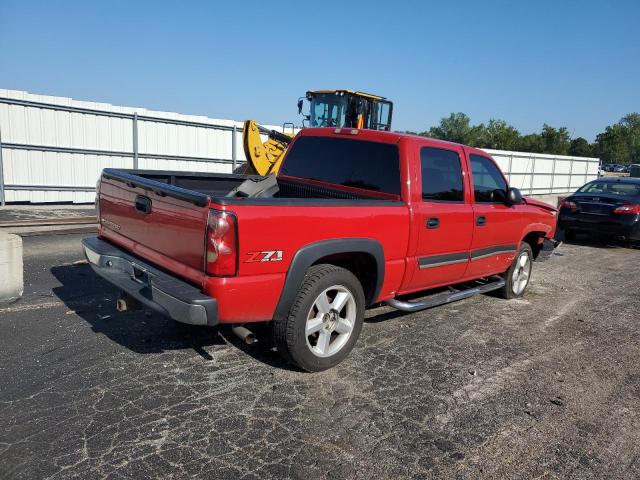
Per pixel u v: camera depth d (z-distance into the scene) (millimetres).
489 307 6445
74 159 15172
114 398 3529
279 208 3521
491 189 5840
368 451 3109
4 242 5371
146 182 3947
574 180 33438
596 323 6035
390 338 5078
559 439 3408
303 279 3764
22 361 4012
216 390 3732
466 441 3303
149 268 3855
